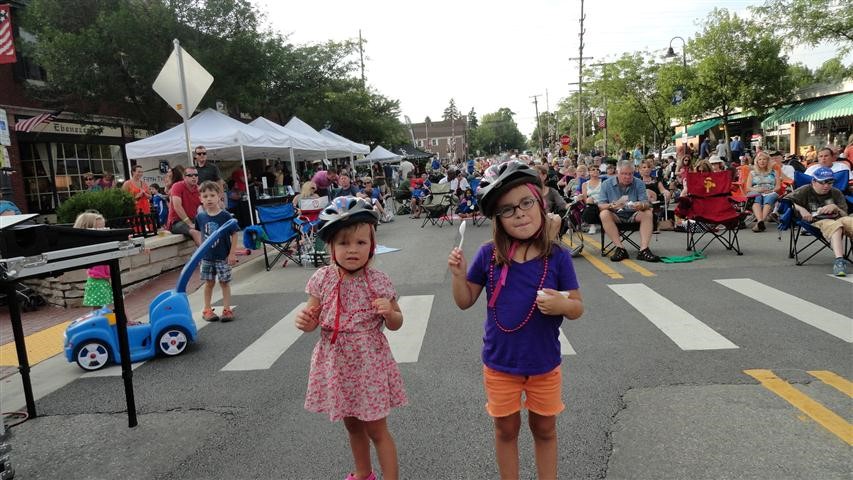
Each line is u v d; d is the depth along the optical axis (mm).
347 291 2834
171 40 17625
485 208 2523
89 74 16750
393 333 5715
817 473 2873
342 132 37500
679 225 11930
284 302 7535
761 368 4254
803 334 4953
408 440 3492
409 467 3184
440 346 5238
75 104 18719
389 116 44375
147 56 16859
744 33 25219
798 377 4043
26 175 17734
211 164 11102
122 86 17500
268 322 6555
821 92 24297
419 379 4461
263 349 5531
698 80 26203
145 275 9117
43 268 3346
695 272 7707
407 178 27969
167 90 9523
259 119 17203
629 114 37375
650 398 3863
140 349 5445
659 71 29891
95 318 5277
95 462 3504
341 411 2758
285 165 33156
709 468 2982
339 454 3396
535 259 2514
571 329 5523
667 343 4945
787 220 8055
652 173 17797
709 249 9414
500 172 2520
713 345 4812
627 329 5414
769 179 11180
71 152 19344
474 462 3193
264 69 20766
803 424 3367
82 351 5176
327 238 2787
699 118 29109
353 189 16062
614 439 3350
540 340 2488
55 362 5551
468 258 10039
